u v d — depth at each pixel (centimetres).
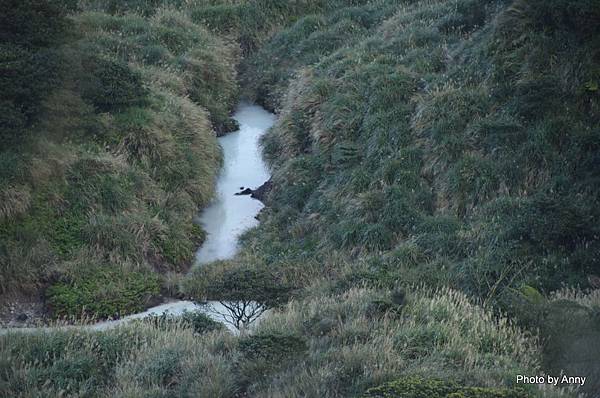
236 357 4153
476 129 6588
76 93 7512
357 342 4138
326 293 5500
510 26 7156
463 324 4444
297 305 5172
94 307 5997
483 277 5353
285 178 7588
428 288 5400
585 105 6488
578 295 4925
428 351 4038
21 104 6931
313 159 7575
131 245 6612
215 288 5684
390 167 6769
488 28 7762
